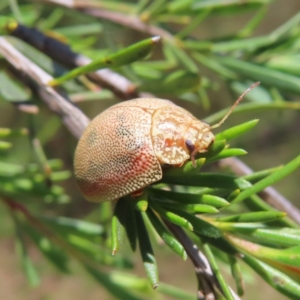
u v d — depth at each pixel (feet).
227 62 0.21
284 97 0.21
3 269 0.53
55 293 0.53
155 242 0.18
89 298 0.53
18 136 0.17
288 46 0.20
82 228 0.20
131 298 0.21
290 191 0.61
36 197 0.19
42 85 0.17
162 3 0.22
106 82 0.18
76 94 0.20
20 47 0.19
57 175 0.20
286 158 0.57
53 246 0.21
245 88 0.21
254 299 0.56
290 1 0.65
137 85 0.18
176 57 0.21
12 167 0.20
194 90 0.18
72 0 0.22
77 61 0.18
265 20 0.65
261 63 0.20
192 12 0.22
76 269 0.25
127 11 0.22
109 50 0.22
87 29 0.23
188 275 0.59
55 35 0.21
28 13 0.23
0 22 0.16
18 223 0.20
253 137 0.57
